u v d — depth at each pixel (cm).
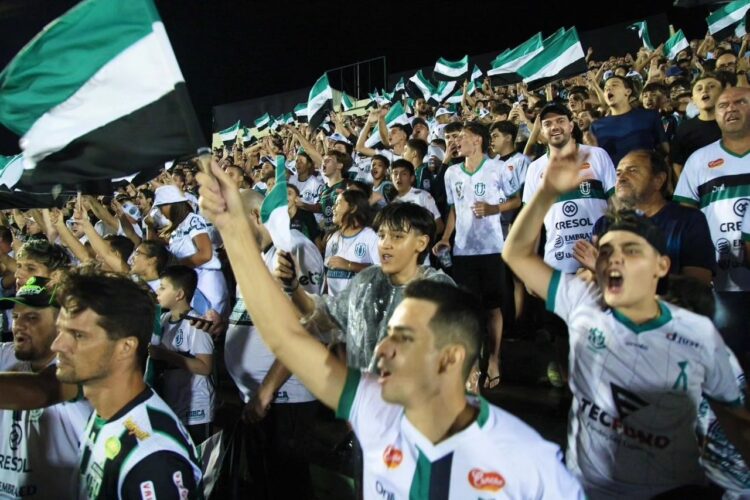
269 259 382
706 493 211
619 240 205
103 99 192
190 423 371
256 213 376
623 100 505
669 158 489
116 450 196
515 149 558
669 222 326
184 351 371
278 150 1132
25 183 204
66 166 200
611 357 212
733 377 209
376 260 422
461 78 1216
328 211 671
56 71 193
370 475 170
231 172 734
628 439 212
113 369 202
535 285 232
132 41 186
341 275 429
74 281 204
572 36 701
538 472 153
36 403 227
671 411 206
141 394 208
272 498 352
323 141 1005
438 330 157
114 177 196
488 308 500
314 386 179
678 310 208
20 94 197
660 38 1280
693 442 211
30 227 716
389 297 278
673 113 630
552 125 403
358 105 1603
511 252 229
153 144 189
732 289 371
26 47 192
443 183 663
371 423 171
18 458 239
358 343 280
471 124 523
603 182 416
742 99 360
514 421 161
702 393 216
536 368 484
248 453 356
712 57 847
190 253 508
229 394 552
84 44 190
